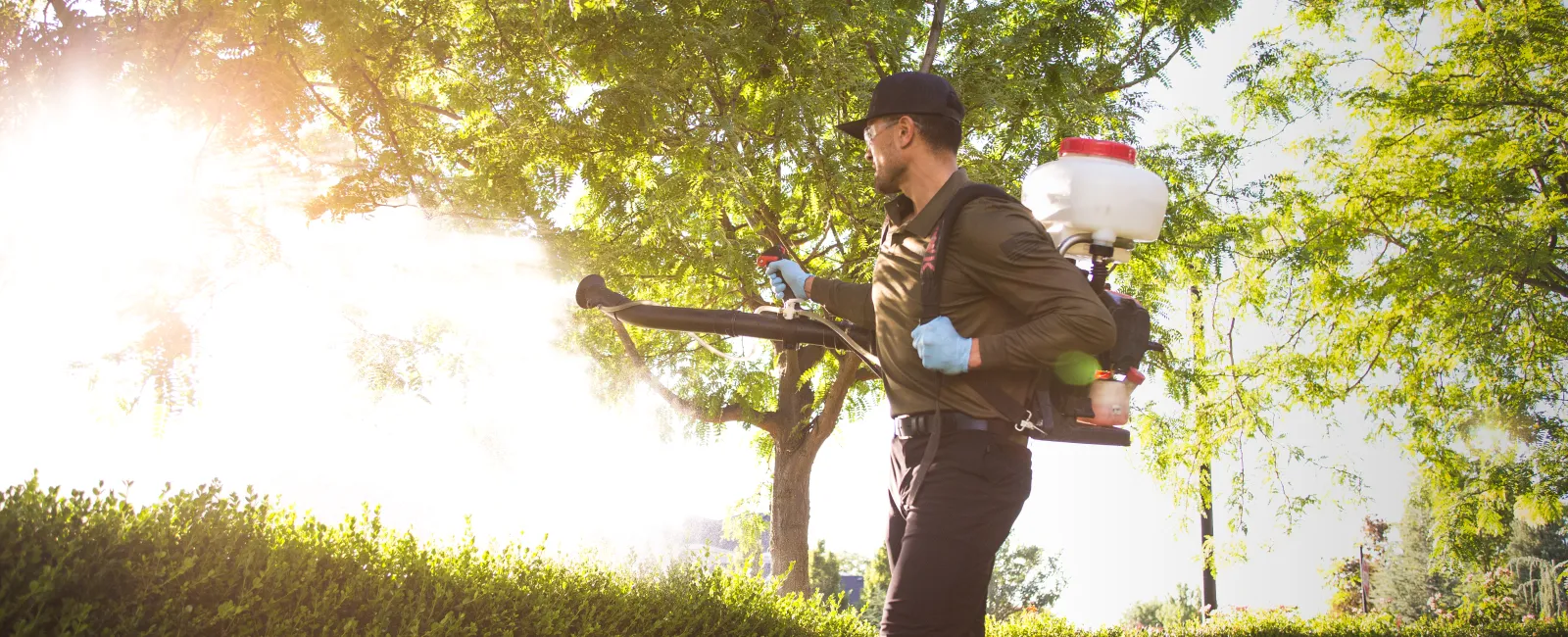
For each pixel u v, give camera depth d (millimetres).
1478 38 14062
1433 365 13938
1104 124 8633
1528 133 13922
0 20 3703
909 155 2236
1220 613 15531
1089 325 1958
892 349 2258
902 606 2098
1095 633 12750
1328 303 14078
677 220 7176
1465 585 20266
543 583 4879
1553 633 16641
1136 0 9430
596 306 2689
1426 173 13938
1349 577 30578
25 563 2689
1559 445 13773
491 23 6336
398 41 5414
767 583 6812
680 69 7211
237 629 3236
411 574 4105
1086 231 2336
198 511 3301
